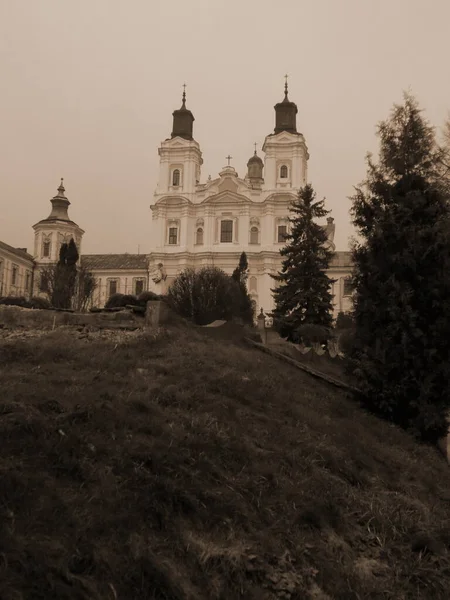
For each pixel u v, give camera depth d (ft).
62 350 36.96
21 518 16.16
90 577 15.12
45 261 226.58
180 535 17.98
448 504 29.07
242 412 30.71
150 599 15.29
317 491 24.04
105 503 18.02
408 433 39.22
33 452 19.71
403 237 40.98
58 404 23.82
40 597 13.89
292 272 113.19
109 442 21.79
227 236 217.36
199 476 21.40
